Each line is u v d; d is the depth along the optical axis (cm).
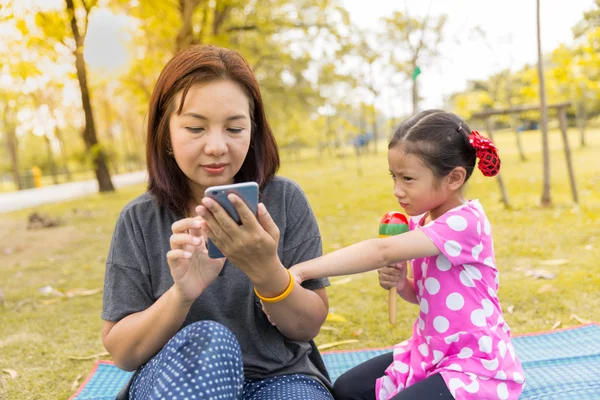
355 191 1048
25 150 4025
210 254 142
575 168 1124
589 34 829
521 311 338
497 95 1517
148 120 165
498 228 576
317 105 1712
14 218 1017
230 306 166
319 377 175
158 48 1452
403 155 178
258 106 167
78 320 377
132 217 168
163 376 133
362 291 402
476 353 170
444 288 176
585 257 443
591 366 247
